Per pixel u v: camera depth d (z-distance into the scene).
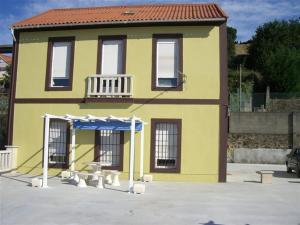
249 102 42.25
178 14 19.70
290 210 12.09
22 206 11.78
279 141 37.06
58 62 20.19
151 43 19.19
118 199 13.34
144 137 18.91
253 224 10.20
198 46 18.88
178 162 18.58
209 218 10.76
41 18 21.47
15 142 20.25
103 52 19.67
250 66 61.66
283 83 50.59
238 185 17.72
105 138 19.36
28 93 20.31
